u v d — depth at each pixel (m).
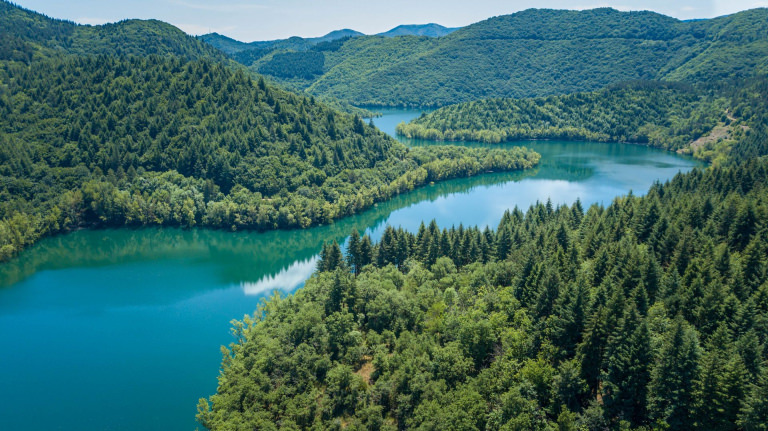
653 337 88.00
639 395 84.56
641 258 117.88
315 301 139.62
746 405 73.69
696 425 77.62
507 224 172.62
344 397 104.50
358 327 127.56
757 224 131.75
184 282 197.00
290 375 111.06
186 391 127.56
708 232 139.75
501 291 121.94
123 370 136.62
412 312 123.75
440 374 99.19
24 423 116.69
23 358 142.75
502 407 86.69
